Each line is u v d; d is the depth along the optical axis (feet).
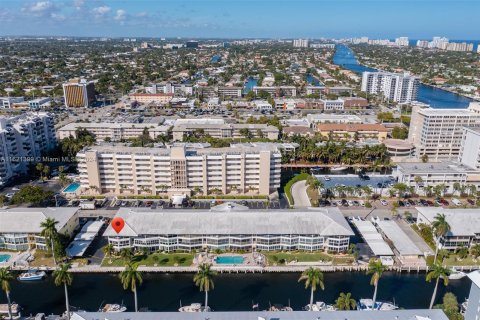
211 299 552.82
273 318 440.04
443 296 568.82
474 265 629.92
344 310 475.72
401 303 552.82
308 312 449.48
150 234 638.12
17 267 607.78
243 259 636.07
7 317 510.99
